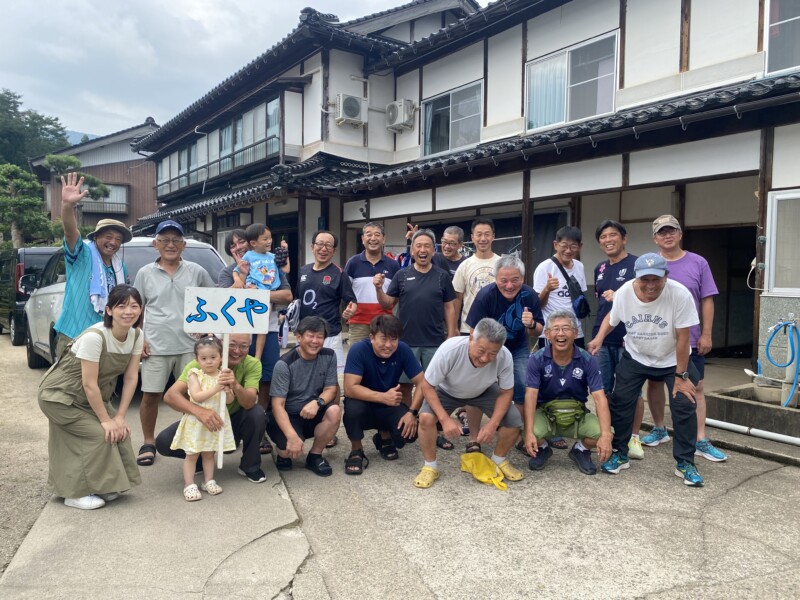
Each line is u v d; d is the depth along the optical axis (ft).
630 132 21.17
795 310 17.25
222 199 42.50
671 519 10.48
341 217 38.14
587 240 29.96
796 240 17.53
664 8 26.81
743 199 25.27
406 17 43.09
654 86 27.14
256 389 12.19
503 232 33.14
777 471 12.82
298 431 12.95
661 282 11.96
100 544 9.36
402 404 13.64
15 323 32.30
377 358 12.96
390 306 15.44
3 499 11.19
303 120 42.73
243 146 49.21
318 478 12.62
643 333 12.52
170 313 13.93
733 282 30.71
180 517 10.42
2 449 14.20
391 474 12.91
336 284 15.61
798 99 16.88
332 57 40.45
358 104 40.55
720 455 13.42
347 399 13.07
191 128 58.70
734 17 24.56
